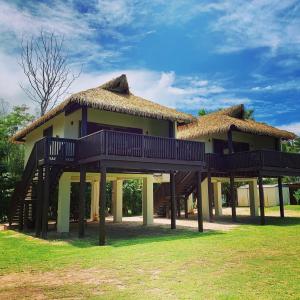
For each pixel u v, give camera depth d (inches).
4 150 984.3
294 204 1321.4
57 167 544.7
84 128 514.6
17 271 295.1
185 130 855.7
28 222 648.4
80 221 505.0
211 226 647.8
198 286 232.4
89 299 214.1
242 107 880.9
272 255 336.2
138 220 844.0
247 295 211.2
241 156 709.9
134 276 263.3
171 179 622.2
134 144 478.6
